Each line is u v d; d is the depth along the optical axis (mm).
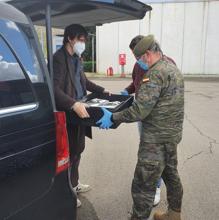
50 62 2885
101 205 3893
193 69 21328
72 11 3131
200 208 3834
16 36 2104
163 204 3910
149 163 3004
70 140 3598
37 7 2895
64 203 2385
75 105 3035
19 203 2000
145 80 2863
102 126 2984
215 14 20547
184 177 4641
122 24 21188
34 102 2117
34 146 2082
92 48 22641
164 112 2908
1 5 2102
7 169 1902
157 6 20797
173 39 21125
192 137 6703
